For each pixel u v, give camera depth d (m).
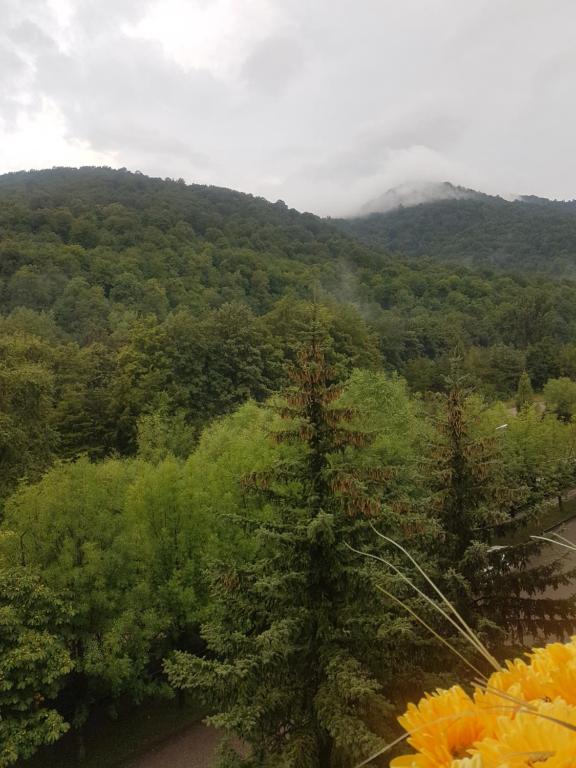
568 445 34.16
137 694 16.12
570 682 1.41
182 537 16.73
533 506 10.91
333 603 8.64
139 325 39.41
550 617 10.16
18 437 23.77
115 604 15.04
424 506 10.38
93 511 16.56
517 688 1.41
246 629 8.86
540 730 1.13
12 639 12.66
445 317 91.69
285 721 8.27
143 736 16.30
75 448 32.56
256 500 16.23
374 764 7.01
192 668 7.96
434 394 11.75
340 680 7.30
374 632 8.34
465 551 10.33
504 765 1.07
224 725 7.25
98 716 17.20
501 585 10.46
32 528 15.92
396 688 8.58
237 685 7.82
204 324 40.19
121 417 33.00
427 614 9.25
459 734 1.30
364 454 18.12
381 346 70.00
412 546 10.08
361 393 28.00
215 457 23.88
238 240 139.62
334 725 6.94
